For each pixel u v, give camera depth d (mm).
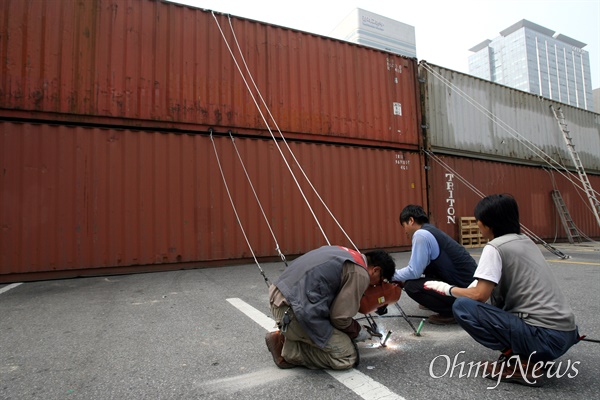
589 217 13070
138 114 6059
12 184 5266
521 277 1981
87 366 2373
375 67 8523
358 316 3520
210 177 6473
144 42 6223
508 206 2084
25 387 2078
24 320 3381
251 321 3348
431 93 9586
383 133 8422
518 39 104375
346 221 7652
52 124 5555
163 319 3408
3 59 5367
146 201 5984
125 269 5773
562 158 12672
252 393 1993
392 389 2027
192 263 6207
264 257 6766
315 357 2252
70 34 5766
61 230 5449
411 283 3273
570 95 109875
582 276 5508
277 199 6980
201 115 6500
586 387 2021
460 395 1950
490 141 10695
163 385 2100
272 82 7211
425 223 3334
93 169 5723
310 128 7484
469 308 2045
